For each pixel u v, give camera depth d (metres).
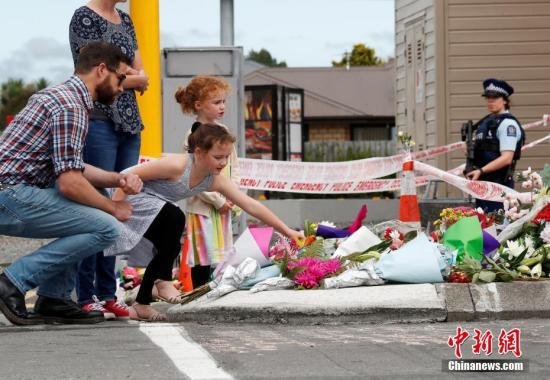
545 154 20.47
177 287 11.08
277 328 8.68
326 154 42.59
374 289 9.10
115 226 8.91
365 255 9.84
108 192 9.48
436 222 11.35
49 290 9.12
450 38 20.89
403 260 9.34
